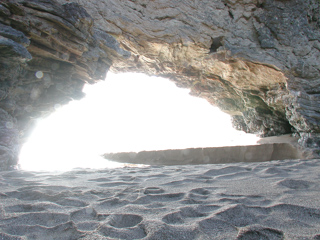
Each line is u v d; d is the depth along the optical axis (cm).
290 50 1133
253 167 519
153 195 303
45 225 213
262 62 1112
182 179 409
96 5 999
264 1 1175
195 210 242
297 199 273
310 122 1048
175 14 1129
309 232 187
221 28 1167
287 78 1105
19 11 576
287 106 1148
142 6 1111
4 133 620
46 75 756
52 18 621
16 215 226
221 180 399
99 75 903
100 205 268
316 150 987
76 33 683
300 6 1172
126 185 375
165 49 1180
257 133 1520
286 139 1228
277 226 201
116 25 1044
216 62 1222
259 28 1154
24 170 561
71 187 354
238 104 1530
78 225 210
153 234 187
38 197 295
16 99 716
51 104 826
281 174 438
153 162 1107
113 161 1149
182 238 183
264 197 287
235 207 239
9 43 503
